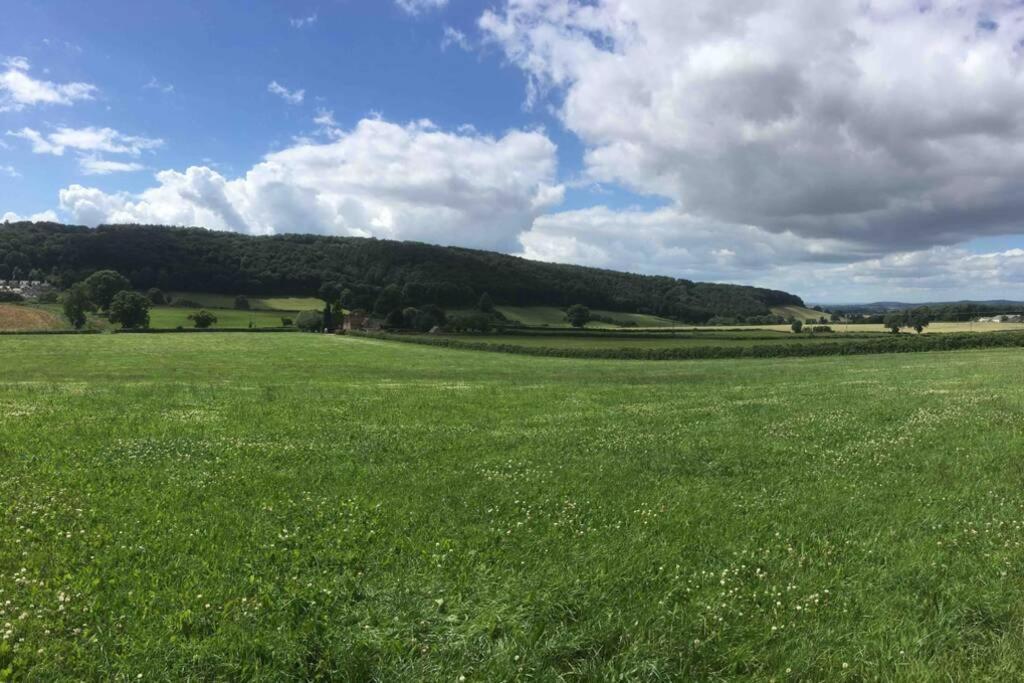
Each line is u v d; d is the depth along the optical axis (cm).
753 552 825
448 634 591
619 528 930
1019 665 548
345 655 556
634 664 554
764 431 1752
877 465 1302
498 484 1195
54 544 819
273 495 1107
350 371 5712
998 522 911
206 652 559
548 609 638
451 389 3309
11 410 2059
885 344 6575
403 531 911
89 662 545
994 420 1734
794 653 573
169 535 867
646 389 3275
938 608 657
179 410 2234
